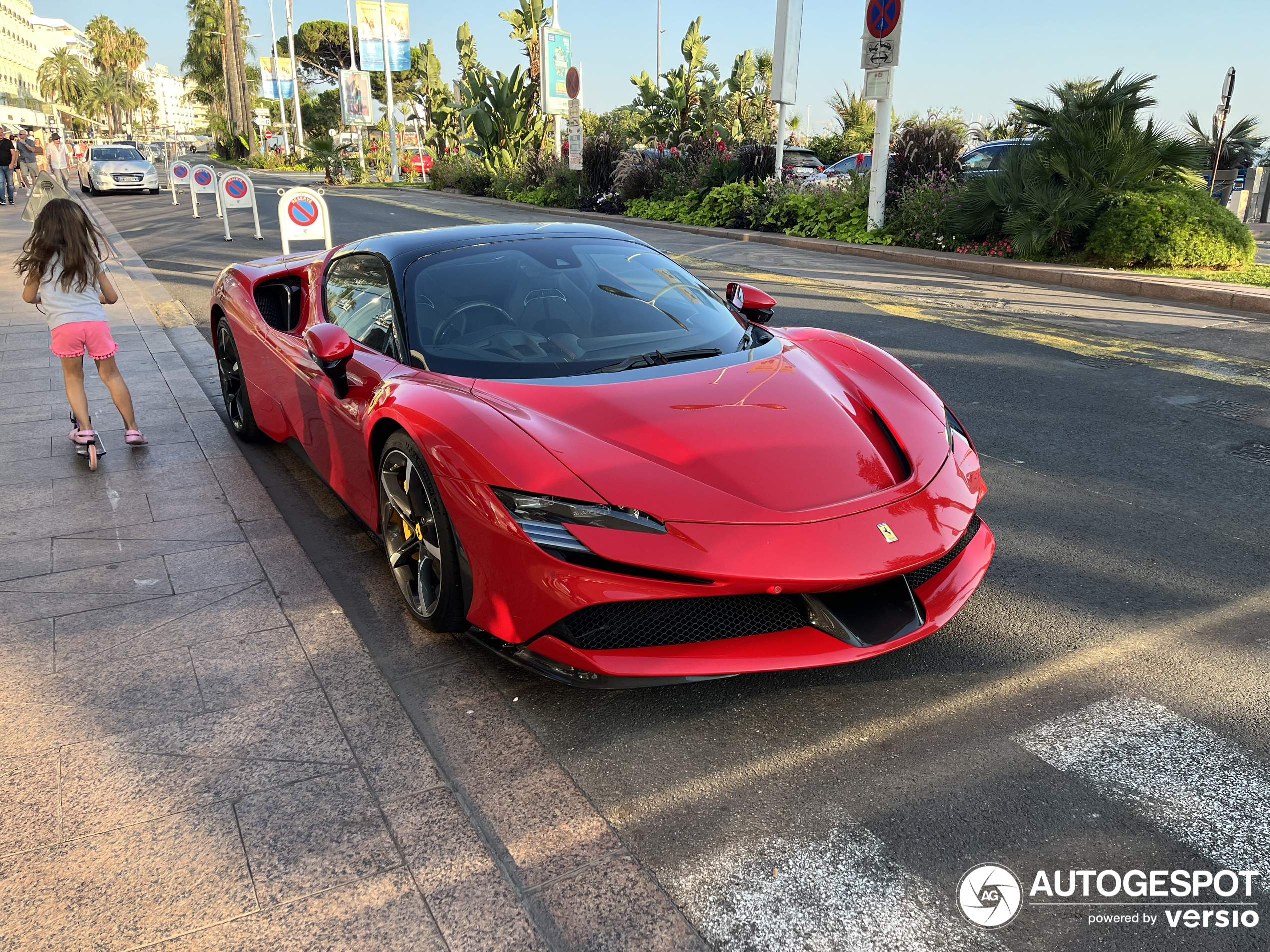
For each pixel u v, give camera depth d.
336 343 3.17
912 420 2.86
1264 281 9.48
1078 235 11.18
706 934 1.78
